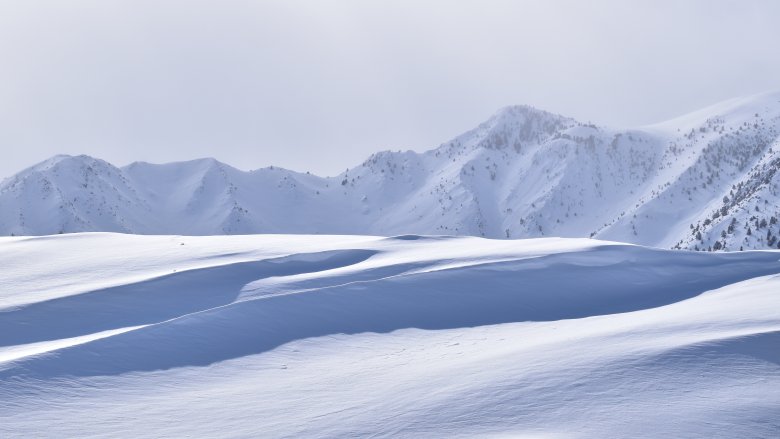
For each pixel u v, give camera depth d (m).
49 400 16.36
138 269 41.31
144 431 14.54
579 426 11.98
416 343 24.83
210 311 25.77
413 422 13.41
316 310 27.88
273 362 21.61
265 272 39.75
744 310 21.38
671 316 22.14
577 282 36.31
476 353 20.52
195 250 49.44
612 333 19.61
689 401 12.75
